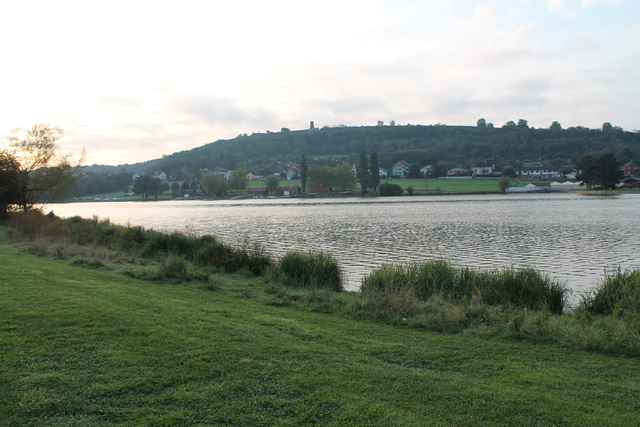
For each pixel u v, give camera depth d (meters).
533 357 7.02
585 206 68.19
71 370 5.29
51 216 33.78
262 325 7.91
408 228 40.53
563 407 5.01
